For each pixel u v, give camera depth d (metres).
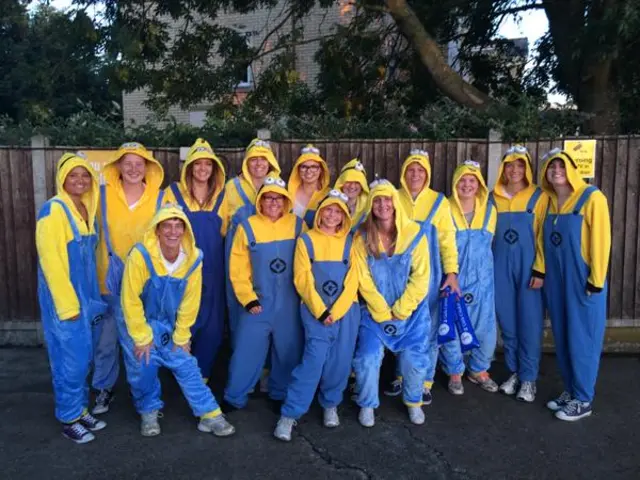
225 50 9.20
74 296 3.63
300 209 4.63
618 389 4.63
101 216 4.12
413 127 5.83
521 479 3.37
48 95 9.73
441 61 7.09
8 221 5.52
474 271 4.43
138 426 4.02
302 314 3.92
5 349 5.58
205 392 3.90
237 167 5.53
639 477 3.39
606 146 5.34
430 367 4.30
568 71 7.48
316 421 4.09
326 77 9.07
